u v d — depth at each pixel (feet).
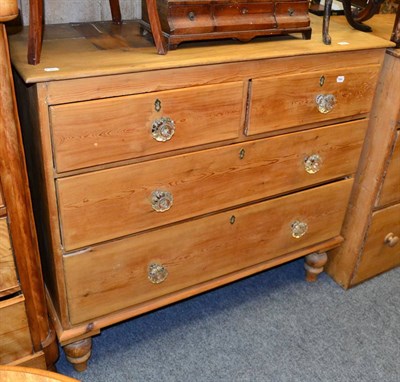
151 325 5.03
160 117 3.51
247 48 3.81
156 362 4.63
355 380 4.55
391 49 4.44
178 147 3.72
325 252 5.57
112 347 4.76
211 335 4.95
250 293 5.52
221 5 3.70
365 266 5.57
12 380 2.65
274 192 4.55
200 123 3.72
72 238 3.64
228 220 4.42
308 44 4.05
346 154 4.80
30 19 3.07
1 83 2.90
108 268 3.98
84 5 4.54
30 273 3.65
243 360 4.68
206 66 3.53
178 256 4.33
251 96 3.85
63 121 3.15
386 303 5.47
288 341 4.91
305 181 4.69
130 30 4.21
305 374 4.57
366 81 4.43
